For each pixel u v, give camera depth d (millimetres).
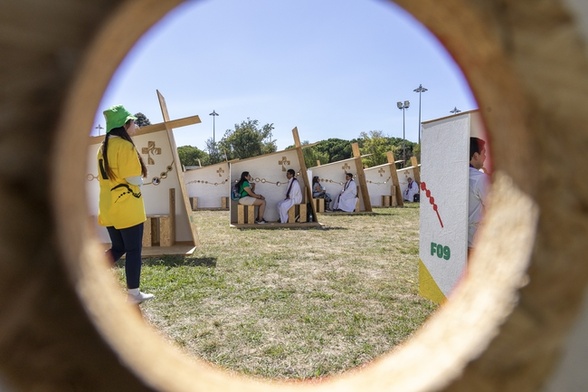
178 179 9789
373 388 1451
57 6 1180
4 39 1163
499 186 1809
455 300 1812
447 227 4770
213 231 13359
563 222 1400
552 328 1361
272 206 15891
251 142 57375
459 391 1304
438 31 1653
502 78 1503
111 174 4137
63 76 1189
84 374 1205
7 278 1163
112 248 4512
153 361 1377
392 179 25719
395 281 6539
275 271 7215
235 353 3857
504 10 1370
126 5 1220
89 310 1240
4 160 1162
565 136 1404
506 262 1527
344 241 10984
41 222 1188
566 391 1372
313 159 46219
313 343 4090
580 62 1385
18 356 1174
